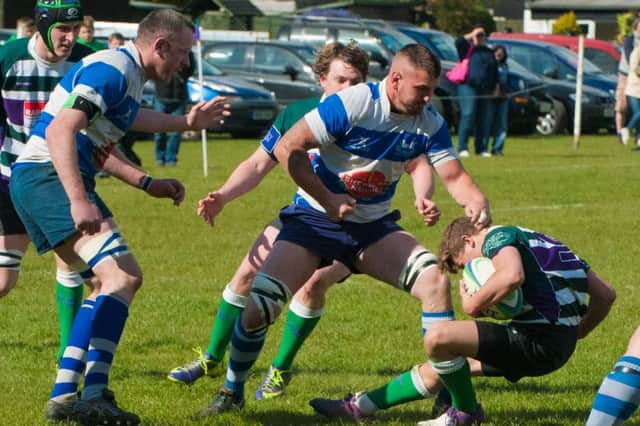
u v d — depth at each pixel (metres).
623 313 14.22
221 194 10.12
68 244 9.12
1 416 9.76
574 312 9.08
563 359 9.01
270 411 10.11
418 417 9.91
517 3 108.81
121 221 21.41
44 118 9.23
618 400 7.72
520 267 8.74
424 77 8.89
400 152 9.34
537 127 44.19
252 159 10.28
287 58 42.25
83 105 8.66
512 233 9.09
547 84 44.09
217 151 35.75
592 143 40.38
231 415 9.85
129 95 9.00
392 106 9.17
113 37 27.03
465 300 8.98
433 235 20.03
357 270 9.77
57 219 8.91
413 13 75.94
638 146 37.44
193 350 12.52
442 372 9.02
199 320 13.92
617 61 51.69
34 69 10.92
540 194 25.39
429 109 9.48
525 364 8.93
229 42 42.91
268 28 58.12
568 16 73.12
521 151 36.78
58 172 8.53
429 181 9.92
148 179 9.96
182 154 34.75
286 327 10.59
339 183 9.43
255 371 11.74
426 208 9.73
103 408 8.63
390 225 9.66
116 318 8.84
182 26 9.09
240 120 39.56
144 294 15.30
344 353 12.39
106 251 8.97
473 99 34.66
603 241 19.31
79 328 9.21
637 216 22.16
